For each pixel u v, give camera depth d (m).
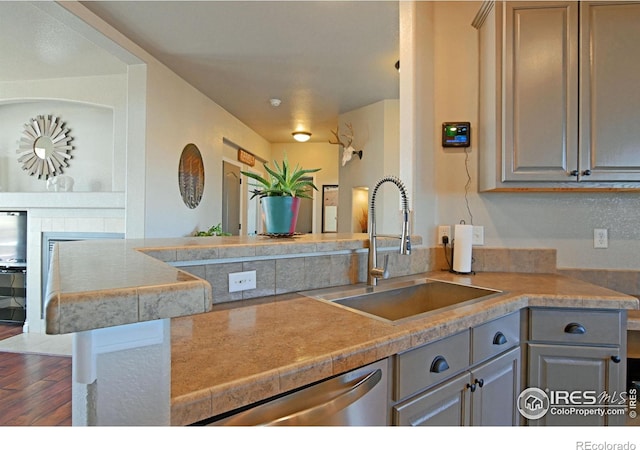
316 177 6.89
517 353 1.45
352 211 4.70
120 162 3.60
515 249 2.10
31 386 2.42
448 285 1.78
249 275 1.34
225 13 2.51
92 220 3.58
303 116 5.12
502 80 1.83
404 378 0.98
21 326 3.79
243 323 1.04
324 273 1.58
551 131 1.77
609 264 2.05
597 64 1.74
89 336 0.46
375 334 0.94
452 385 1.14
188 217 3.96
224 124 4.87
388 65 3.38
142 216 3.18
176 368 0.71
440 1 2.21
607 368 1.44
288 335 0.93
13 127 4.15
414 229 2.00
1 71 3.54
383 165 4.29
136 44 2.98
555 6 1.77
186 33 2.80
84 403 0.48
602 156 1.74
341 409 0.78
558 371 1.46
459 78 2.18
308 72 3.56
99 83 3.66
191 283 0.50
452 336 1.15
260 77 3.70
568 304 1.45
